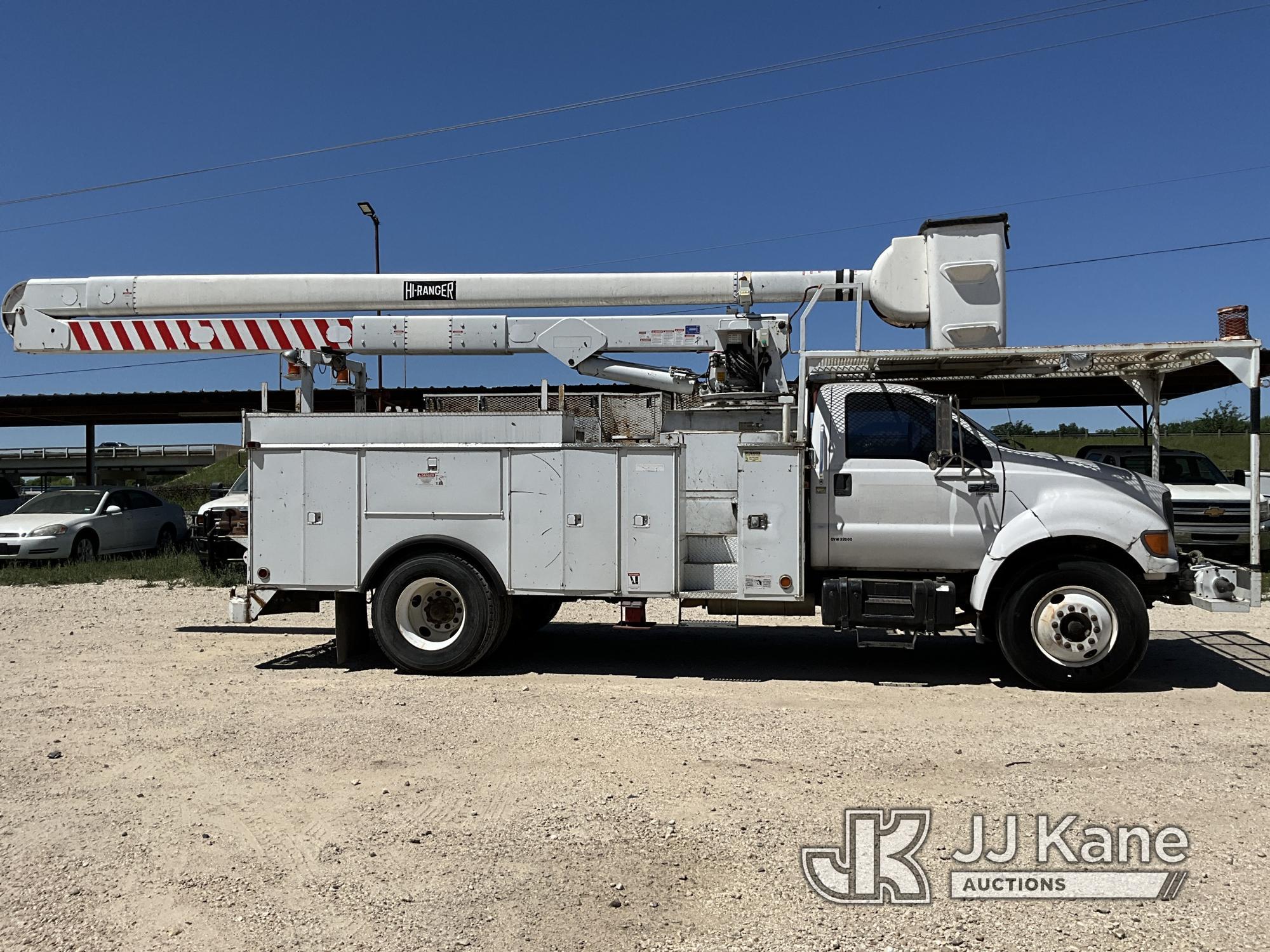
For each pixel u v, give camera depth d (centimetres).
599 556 758
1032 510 722
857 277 851
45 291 921
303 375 906
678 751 550
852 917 346
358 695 698
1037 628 705
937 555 740
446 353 909
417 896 365
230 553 1373
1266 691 699
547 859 399
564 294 899
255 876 384
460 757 541
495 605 770
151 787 492
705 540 786
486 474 771
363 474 786
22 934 337
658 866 391
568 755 543
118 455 6450
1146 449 1412
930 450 755
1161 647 879
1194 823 432
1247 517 1307
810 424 777
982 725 605
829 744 561
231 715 637
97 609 1161
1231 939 328
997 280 796
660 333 873
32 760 539
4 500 2120
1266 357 820
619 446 754
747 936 333
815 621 1061
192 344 916
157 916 351
